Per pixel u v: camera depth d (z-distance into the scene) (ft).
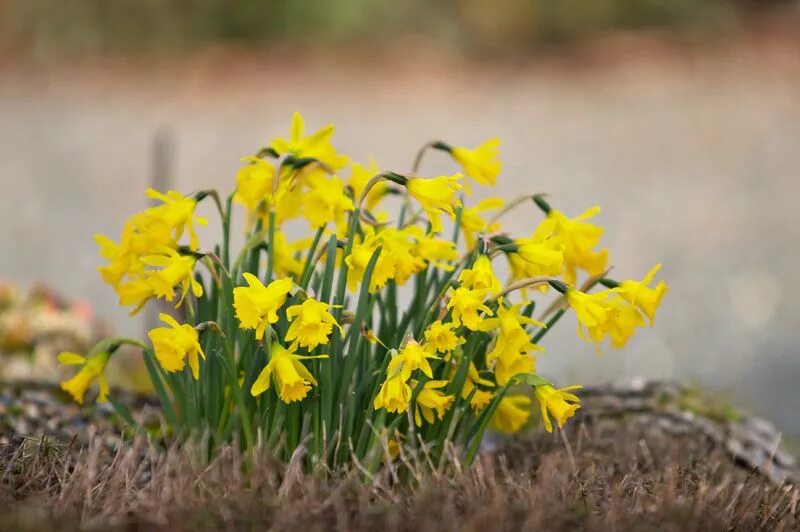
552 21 105.19
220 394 19.53
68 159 75.82
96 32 103.81
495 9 104.27
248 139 79.05
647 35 106.11
